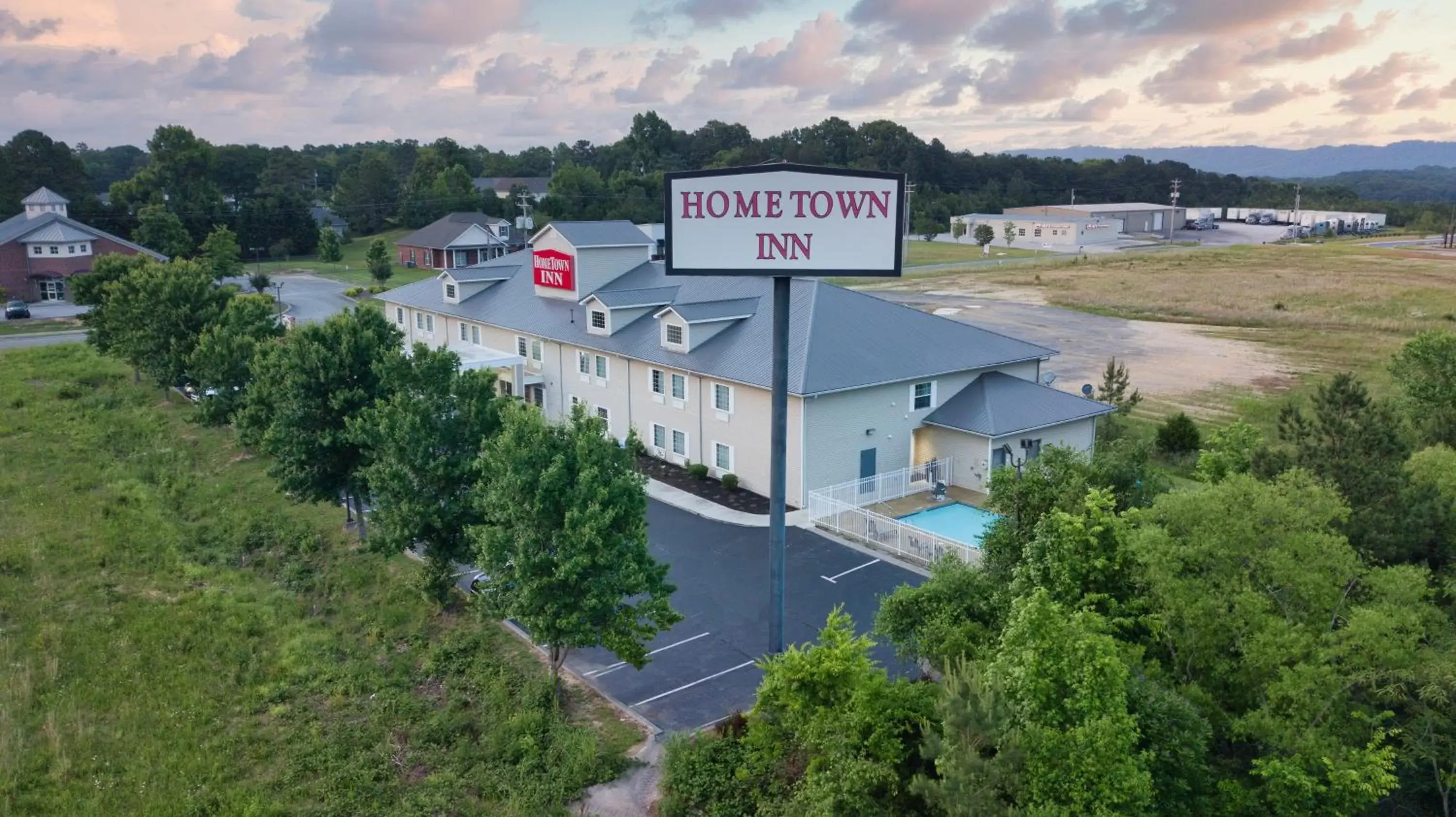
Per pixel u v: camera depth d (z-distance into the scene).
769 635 24.80
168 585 29.20
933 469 37.91
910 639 19.52
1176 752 14.24
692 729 20.98
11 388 55.38
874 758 15.16
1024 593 17.34
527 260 61.06
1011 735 13.25
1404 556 20.41
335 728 21.41
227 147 165.12
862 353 37.19
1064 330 73.50
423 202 151.12
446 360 27.06
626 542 21.09
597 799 18.48
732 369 37.38
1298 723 14.29
